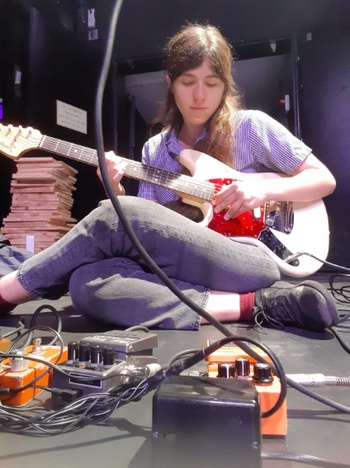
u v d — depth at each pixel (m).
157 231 1.04
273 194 1.25
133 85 3.99
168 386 0.40
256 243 1.27
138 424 0.52
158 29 3.53
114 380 0.59
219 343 0.51
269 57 3.62
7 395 0.57
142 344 0.68
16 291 1.11
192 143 1.51
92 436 0.49
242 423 0.36
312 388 0.64
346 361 0.78
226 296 1.12
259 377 0.50
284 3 3.44
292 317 1.05
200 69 1.32
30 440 0.48
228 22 3.48
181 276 1.11
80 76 3.31
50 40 3.09
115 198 0.50
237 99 1.55
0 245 1.61
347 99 3.42
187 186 1.33
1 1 2.89
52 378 0.62
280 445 0.46
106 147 3.54
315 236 1.32
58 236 2.62
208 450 0.36
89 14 3.43
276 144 1.36
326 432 0.49
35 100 2.98
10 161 2.91
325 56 3.45
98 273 1.06
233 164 1.42
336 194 3.43
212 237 1.09
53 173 2.59
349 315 1.13
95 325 1.15
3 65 2.91
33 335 1.02
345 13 3.39
